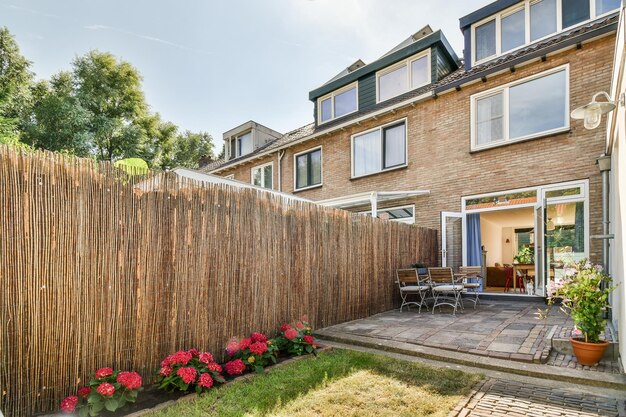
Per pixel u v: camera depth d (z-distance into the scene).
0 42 18.17
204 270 4.21
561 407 3.02
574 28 8.38
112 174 3.48
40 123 18.48
